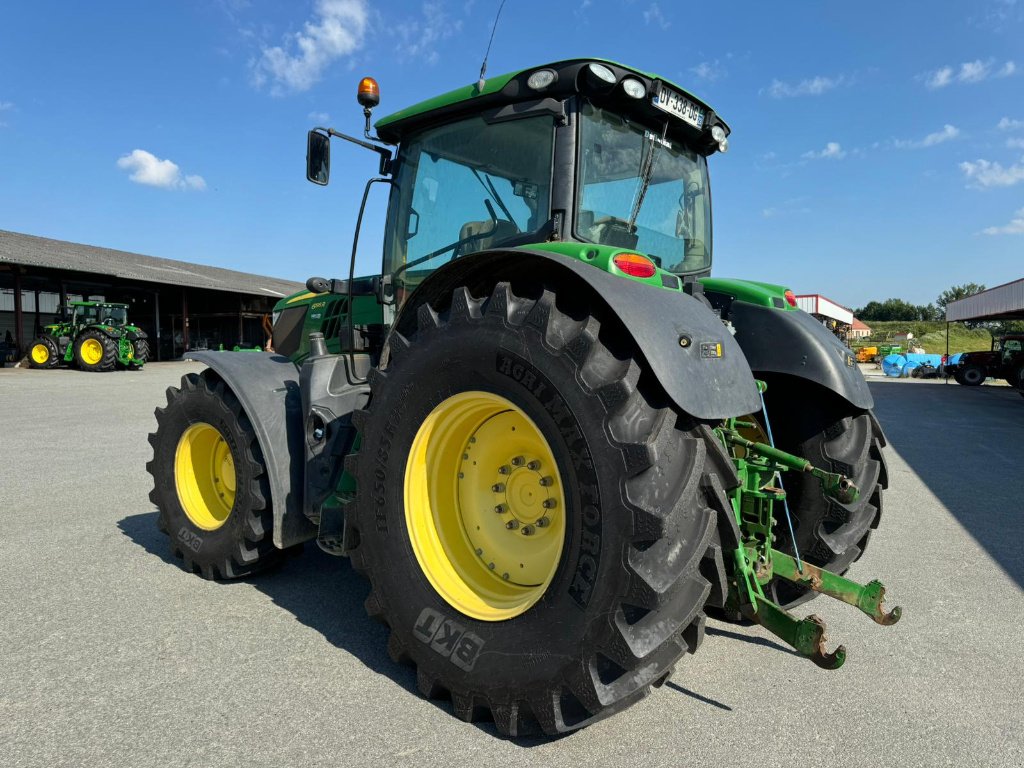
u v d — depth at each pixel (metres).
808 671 2.64
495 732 2.15
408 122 3.30
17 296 23.56
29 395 13.19
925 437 10.04
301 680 2.46
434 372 2.33
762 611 2.21
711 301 3.35
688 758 2.04
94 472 6.11
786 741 2.15
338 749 2.04
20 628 2.86
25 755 1.98
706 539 1.97
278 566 3.63
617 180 2.96
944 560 4.15
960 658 2.79
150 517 4.60
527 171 2.88
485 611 2.23
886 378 28.16
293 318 4.41
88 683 2.40
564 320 2.14
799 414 3.00
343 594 3.31
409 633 2.34
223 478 3.63
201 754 2.00
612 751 2.07
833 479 2.35
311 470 3.12
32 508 4.83
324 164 3.37
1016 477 6.91
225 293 32.50
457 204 3.14
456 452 2.49
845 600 2.38
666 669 2.00
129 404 11.77
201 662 2.58
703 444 2.04
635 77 2.85
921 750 2.12
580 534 1.98
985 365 22.97
